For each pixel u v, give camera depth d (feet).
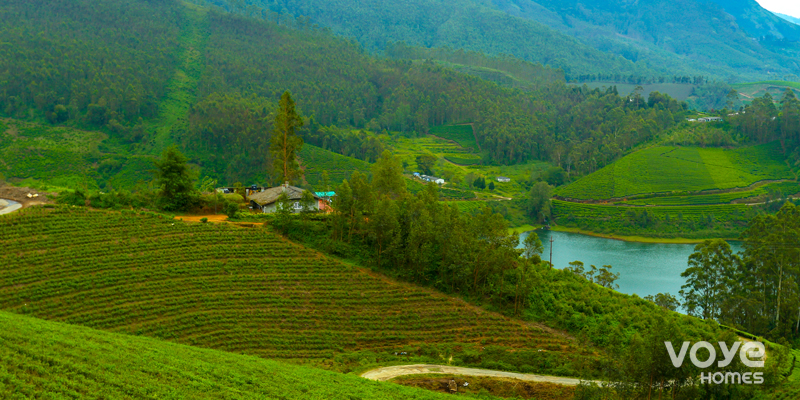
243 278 203.82
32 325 134.72
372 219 228.84
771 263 245.45
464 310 205.46
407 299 208.03
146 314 176.76
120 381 108.17
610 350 152.87
